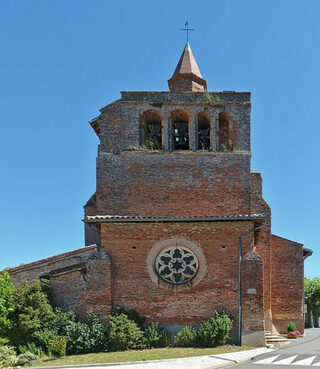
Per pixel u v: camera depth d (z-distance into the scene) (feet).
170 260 63.05
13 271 71.36
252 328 58.90
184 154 72.28
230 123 74.74
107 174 71.77
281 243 80.43
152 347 57.36
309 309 131.34
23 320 60.39
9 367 47.73
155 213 70.13
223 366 44.11
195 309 61.00
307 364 43.47
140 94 75.31
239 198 70.59
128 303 61.36
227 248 62.90
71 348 56.54
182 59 86.69
